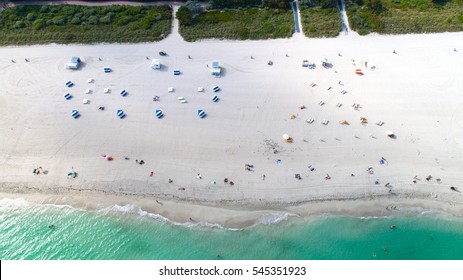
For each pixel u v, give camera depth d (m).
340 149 52.53
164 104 57.81
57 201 49.53
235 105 57.62
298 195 48.94
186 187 49.69
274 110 56.91
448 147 52.56
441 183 49.50
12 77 61.47
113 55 64.19
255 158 51.88
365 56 63.53
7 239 47.25
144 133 54.69
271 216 47.69
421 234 46.16
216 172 50.72
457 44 64.94
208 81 60.56
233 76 61.19
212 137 54.09
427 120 55.41
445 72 61.22
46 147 53.56
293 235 46.38
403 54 63.75
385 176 50.06
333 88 59.38
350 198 48.69
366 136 53.75
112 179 50.59
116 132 54.81
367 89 59.16
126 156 52.47
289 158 51.75
